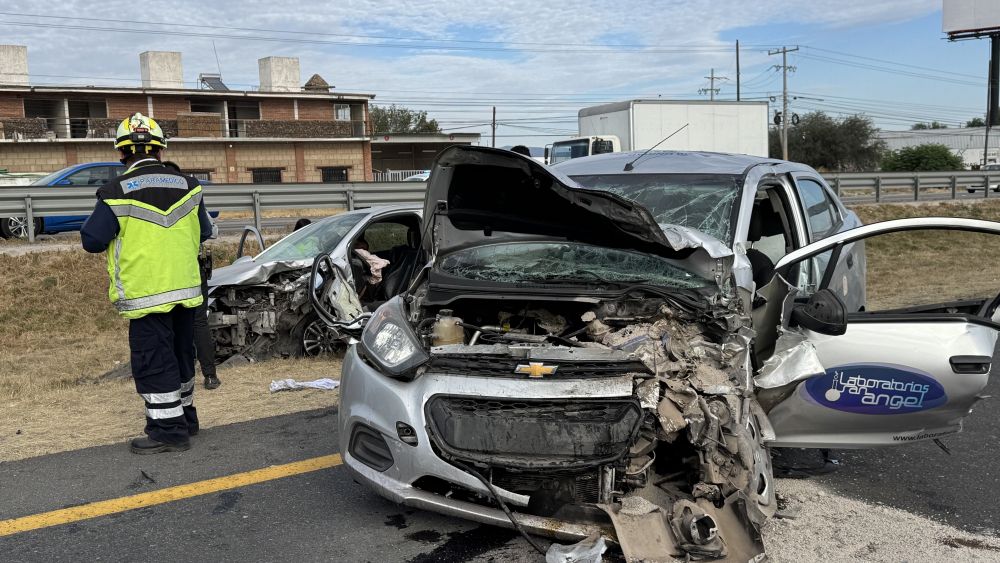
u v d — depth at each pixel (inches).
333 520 151.6
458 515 131.9
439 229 171.3
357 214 319.6
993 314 165.5
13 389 258.4
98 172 625.6
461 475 128.6
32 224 518.6
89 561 135.4
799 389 154.0
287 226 631.8
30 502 160.4
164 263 182.9
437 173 160.7
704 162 217.5
